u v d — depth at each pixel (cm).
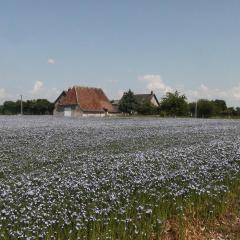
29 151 2605
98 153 2508
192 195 1372
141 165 1830
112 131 4150
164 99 11450
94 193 1355
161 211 1227
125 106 12338
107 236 1036
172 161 1962
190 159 2006
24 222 1072
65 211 1152
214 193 1423
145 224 1120
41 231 1038
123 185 1442
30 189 1389
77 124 5475
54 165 2070
